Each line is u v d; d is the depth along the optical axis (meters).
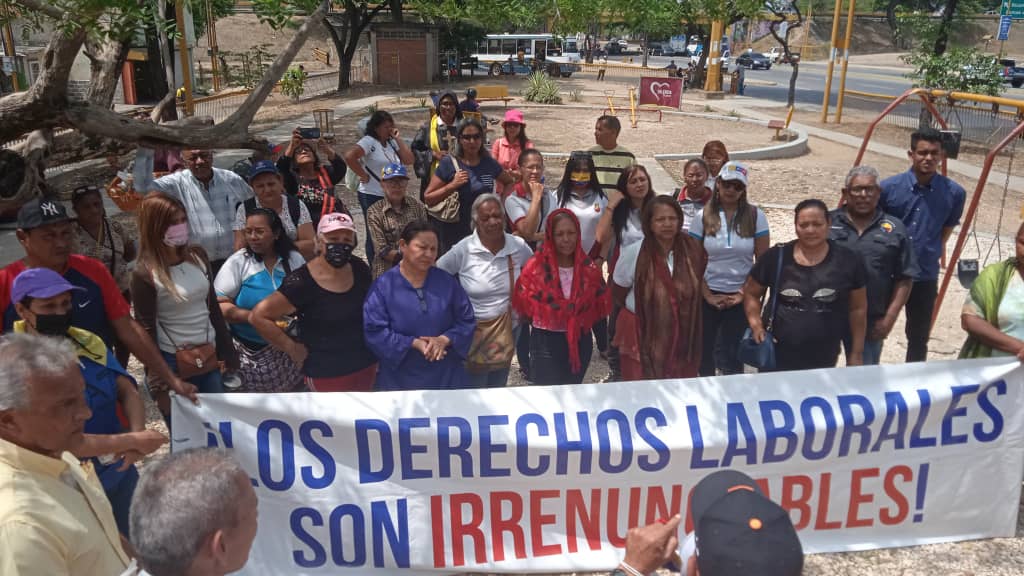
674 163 17.11
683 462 4.21
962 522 4.46
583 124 23.70
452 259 5.17
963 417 4.38
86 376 3.32
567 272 5.08
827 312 4.65
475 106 9.29
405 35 38.62
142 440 3.19
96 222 5.21
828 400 4.29
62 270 3.65
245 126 9.22
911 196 5.63
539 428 4.13
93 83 11.95
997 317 4.48
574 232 4.96
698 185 6.18
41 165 10.70
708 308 5.59
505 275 5.16
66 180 13.24
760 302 4.95
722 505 1.88
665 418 4.20
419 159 8.13
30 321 3.21
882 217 5.05
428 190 6.84
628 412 4.19
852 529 4.40
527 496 4.17
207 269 4.39
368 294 4.52
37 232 3.51
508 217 6.57
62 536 2.31
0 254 9.21
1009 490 4.45
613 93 35.16
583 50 66.75
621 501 4.22
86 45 11.72
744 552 1.77
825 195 14.38
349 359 4.61
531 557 4.20
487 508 4.16
